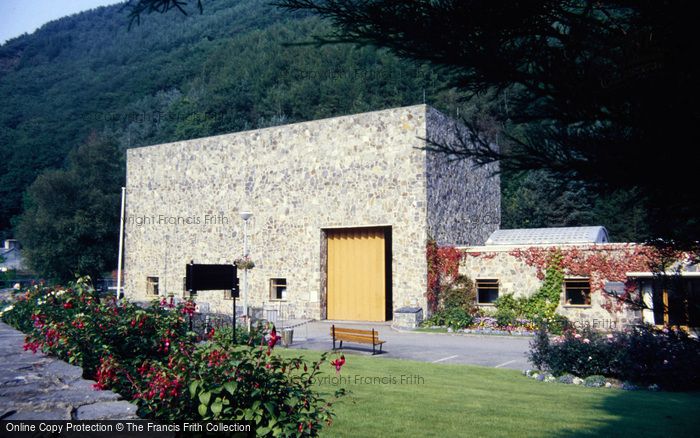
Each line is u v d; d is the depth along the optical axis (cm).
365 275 2431
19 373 495
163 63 8825
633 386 1180
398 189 2303
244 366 459
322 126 2505
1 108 8288
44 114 8038
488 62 334
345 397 943
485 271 2239
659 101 292
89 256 4069
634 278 1964
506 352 1605
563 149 324
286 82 7175
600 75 304
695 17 280
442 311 2233
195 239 2855
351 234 2475
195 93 7681
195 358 466
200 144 2875
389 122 2333
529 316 2139
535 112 343
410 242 2269
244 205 2711
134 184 3116
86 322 625
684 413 912
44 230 4034
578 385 1198
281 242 2589
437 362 1420
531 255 2169
